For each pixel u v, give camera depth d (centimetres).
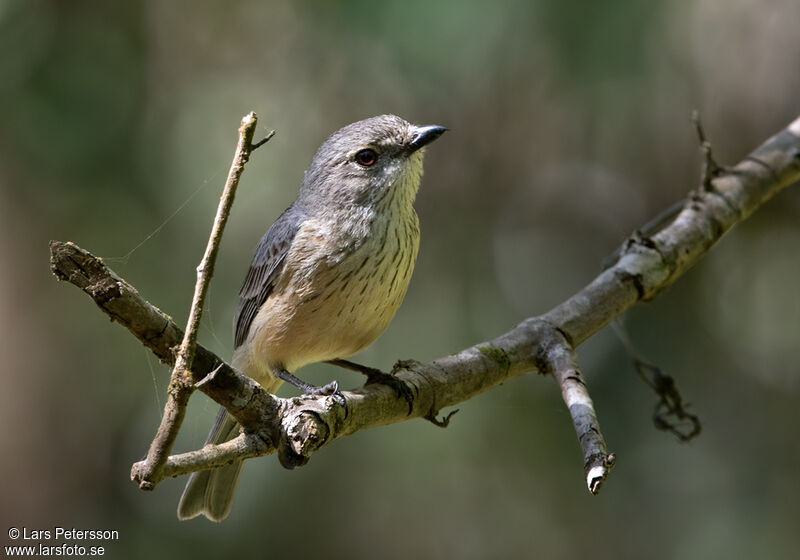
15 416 1239
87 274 432
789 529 1152
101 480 1238
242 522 1131
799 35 1145
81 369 1243
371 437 1134
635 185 1250
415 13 1049
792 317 1234
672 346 1214
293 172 1208
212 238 417
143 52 1213
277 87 1227
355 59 1184
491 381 647
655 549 1177
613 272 717
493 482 1171
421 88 1191
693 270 1251
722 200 765
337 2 1111
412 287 1245
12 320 1244
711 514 1177
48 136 1145
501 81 1177
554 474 1180
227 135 1213
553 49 1093
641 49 1096
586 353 1193
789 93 1158
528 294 1266
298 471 1145
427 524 1155
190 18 1236
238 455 487
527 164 1257
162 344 454
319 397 543
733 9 1150
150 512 1203
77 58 1170
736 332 1244
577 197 1271
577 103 1198
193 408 1000
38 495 1235
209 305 1150
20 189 1175
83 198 1180
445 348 1205
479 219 1279
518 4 1052
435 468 1139
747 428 1216
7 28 1134
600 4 1070
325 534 1141
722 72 1167
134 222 1172
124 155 1184
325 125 1220
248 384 496
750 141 1182
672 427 793
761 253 1256
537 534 1180
